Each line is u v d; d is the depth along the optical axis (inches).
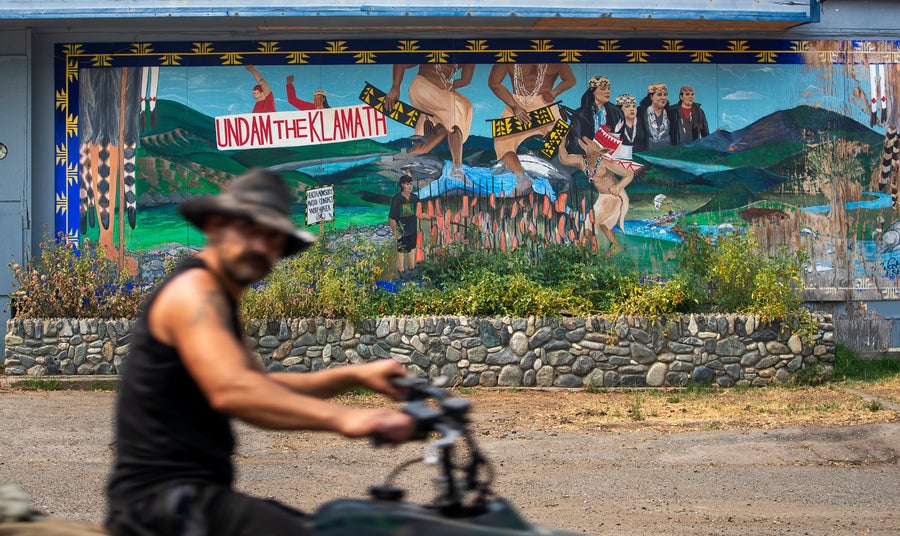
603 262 556.4
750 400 459.5
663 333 495.2
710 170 567.5
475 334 491.8
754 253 562.3
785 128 571.5
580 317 496.4
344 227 554.3
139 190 552.7
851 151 574.2
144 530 104.7
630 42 564.7
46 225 552.4
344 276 508.4
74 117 553.6
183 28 549.0
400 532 104.2
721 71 568.7
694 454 351.6
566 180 561.0
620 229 563.2
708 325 497.4
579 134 562.6
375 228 554.9
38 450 350.0
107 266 538.0
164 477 106.7
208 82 553.6
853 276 572.1
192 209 112.1
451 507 108.7
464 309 504.4
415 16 522.6
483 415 425.1
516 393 482.6
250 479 308.7
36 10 514.6
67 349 493.0
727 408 439.2
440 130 557.3
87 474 313.9
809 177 571.8
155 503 105.0
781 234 569.6
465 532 103.7
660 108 565.6
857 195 573.6
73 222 552.7
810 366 504.1
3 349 544.1
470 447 111.9
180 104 553.6
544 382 491.5
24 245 544.7
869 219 574.9
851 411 424.5
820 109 573.3
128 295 521.0
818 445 362.0
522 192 559.2
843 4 572.7
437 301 508.4
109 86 553.0
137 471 107.2
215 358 100.4
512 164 559.2
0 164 546.3
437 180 556.7
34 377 490.9
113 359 493.0
